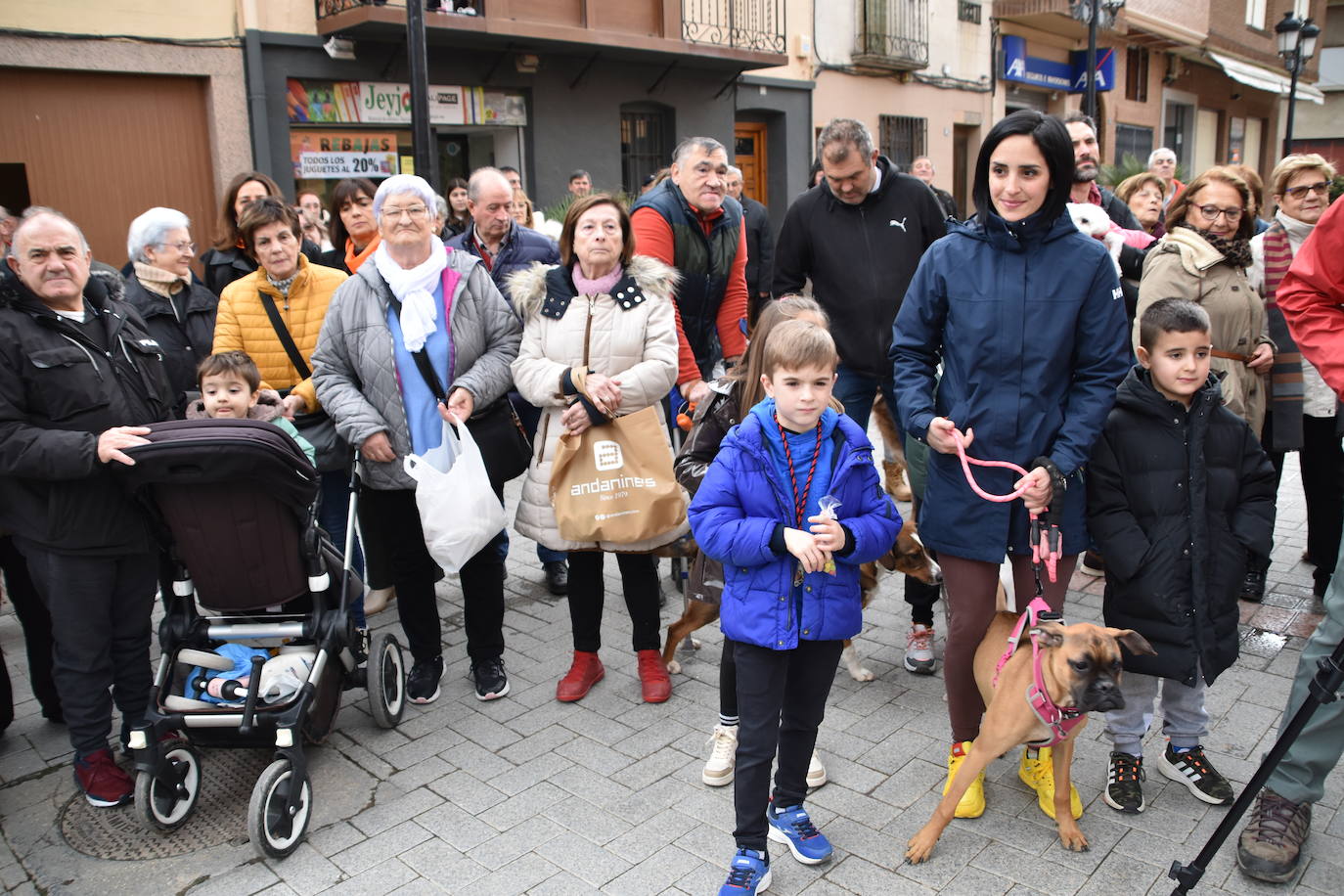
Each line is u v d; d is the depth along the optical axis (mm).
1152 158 7383
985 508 2934
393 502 3816
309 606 3615
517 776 3404
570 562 3906
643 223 4414
